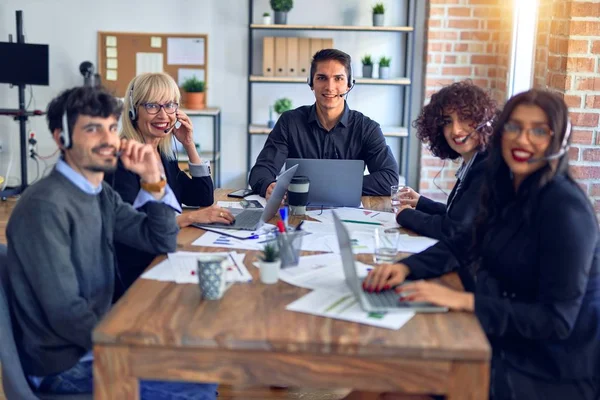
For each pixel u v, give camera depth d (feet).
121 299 6.31
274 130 11.82
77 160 6.60
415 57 19.76
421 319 5.97
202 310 6.08
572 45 12.45
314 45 19.42
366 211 9.82
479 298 6.20
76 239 6.65
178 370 5.64
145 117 9.26
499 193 6.88
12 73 18.95
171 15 19.70
